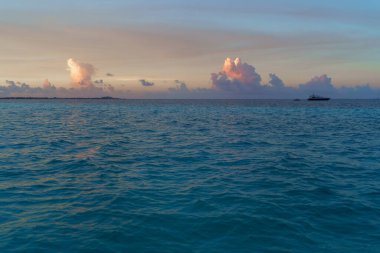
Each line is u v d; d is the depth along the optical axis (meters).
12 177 14.29
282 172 15.41
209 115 70.69
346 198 11.33
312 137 30.31
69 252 7.44
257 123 48.25
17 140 26.62
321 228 8.78
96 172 15.35
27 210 10.08
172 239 8.09
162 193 11.91
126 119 56.50
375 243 7.94
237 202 10.84
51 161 18.02
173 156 19.94
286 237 8.23
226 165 17.19
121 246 7.73
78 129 37.28
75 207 10.34
